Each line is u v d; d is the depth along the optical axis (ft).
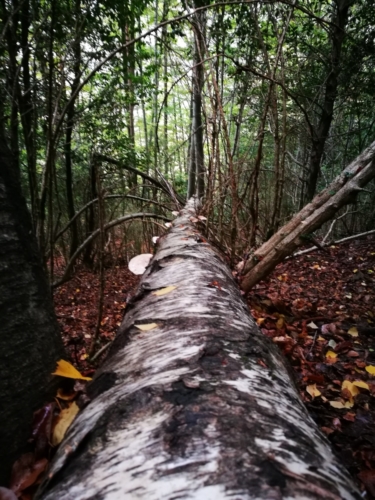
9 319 3.42
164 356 2.97
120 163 17.66
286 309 11.82
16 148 7.60
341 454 5.52
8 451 3.11
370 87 21.07
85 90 20.20
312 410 6.71
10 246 3.61
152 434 2.01
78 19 10.36
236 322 3.76
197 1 12.94
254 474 1.65
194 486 1.59
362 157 9.66
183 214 12.60
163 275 5.78
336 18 20.66
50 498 1.86
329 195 10.12
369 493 4.75
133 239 20.06
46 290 4.06
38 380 3.50
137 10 13.69
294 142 29.73
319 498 1.59
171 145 46.29
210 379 2.51
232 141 25.85
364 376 8.16
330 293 14.28
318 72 22.90
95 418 2.42
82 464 2.02
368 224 25.73
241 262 11.19
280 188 13.84
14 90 7.72
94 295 15.66
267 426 2.06
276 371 3.08
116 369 3.14
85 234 20.42
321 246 10.33
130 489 1.66
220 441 1.87
